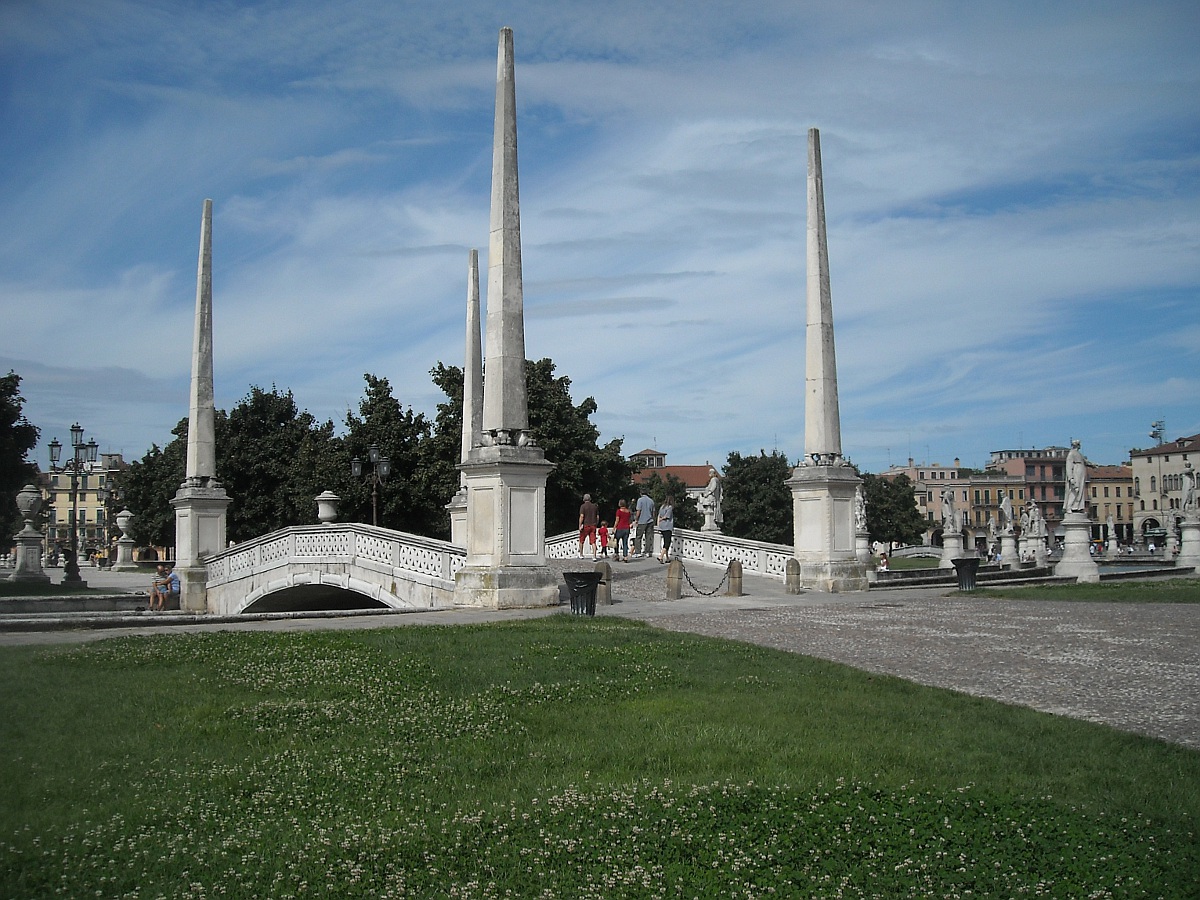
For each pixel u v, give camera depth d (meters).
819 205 35.41
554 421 67.00
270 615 25.16
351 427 67.88
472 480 28.33
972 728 13.52
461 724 13.76
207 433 45.28
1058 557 65.69
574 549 47.12
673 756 12.33
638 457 191.38
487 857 9.46
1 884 8.66
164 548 106.06
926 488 173.50
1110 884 8.94
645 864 9.40
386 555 34.75
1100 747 12.65
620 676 16.70
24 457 66.94
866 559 53.34
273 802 10.89
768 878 9.12
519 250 28.34
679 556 41.78
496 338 28.14
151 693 15.02
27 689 15.08
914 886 8.95
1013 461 176.88
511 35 28.48
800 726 13.57
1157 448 162.75
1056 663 18.67
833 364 35.47
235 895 8.66
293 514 76.12
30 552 56.22
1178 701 15.34
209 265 45.75
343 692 15.43
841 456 35.56
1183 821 10.30
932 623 24.61
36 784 11.09
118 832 9.90
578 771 11.87
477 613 26.17
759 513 104.69
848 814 10.45
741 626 23.86
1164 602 30.80
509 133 28.25
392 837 9.91
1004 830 10.07
